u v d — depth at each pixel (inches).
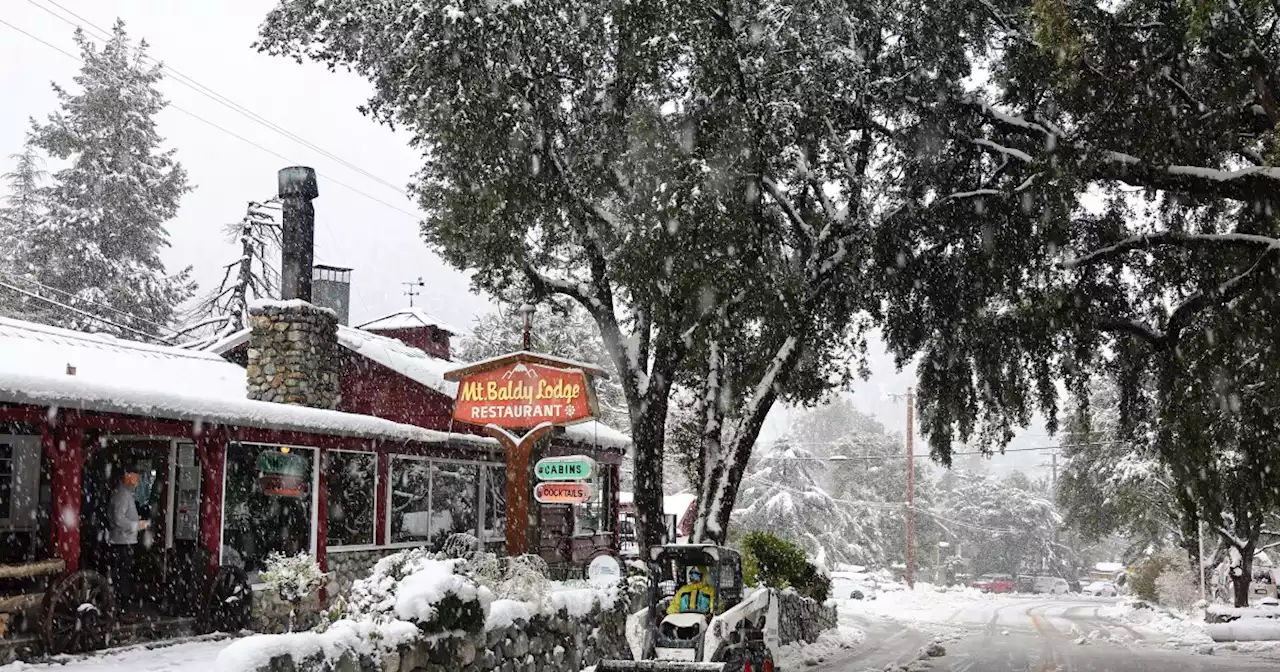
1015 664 719.7
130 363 672.4
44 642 418.9
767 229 710.5
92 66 1654.8
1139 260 756.6
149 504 578.2
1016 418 783.7
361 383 828.6
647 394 756.6
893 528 2876.5
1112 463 1596.9
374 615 355.9
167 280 1652.3
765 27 669.3
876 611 1525.6
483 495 821.9
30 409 430.9
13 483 550.3
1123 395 820.6
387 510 687.7
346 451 649.0
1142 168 614.2
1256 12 578.6
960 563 3014.3
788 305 696.4
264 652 277.1
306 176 717.3
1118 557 4067.4
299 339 686.5
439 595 371.9
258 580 596.7
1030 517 3228.3
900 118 744.3
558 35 667.4
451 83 622.2
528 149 661.3
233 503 591.2
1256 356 614.9
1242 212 704.4
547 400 592.7
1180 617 1305.4
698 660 451.2
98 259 1545.3
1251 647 896.3
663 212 627.5
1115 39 571.8
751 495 2399.1
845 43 714.8
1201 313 673.0
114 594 490.9
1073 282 730.8
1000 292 713.6
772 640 555.8
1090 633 1101.7
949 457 840.9
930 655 784.3
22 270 1549.0
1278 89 584.7
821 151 795.4
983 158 765.9
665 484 2070.6
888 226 747.4
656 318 692.7
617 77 705.0
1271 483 594.2
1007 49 683.4
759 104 665.0
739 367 808.3
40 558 553.3
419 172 761.0
